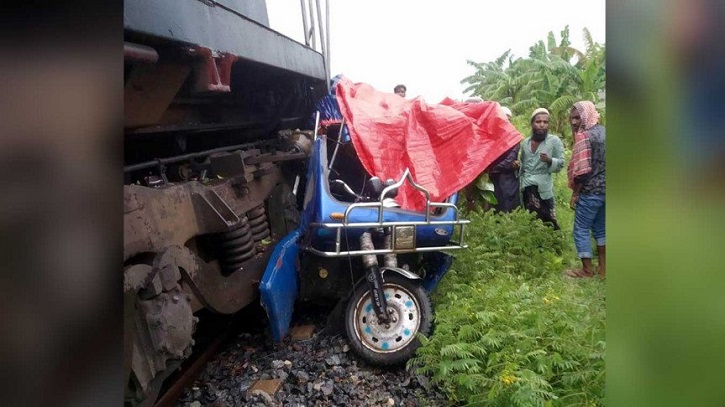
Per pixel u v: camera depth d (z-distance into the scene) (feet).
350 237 13.48
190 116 14.47
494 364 10.57
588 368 9.85
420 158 16.37
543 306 12.39
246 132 19.54
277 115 20.79
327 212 13.07
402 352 12.55
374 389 11.87
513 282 15.21
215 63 11.32
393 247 12.91
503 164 21.01
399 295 13.05
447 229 13.76
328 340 14.06
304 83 22.59
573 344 10.60
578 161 16.98
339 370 12.57
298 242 14.88
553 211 21.40
